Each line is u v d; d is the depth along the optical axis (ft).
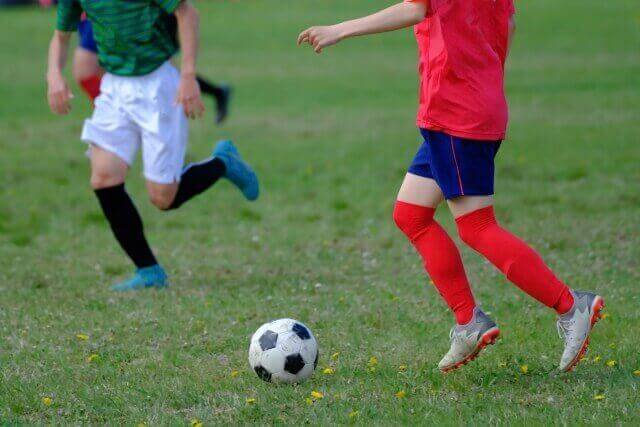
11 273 72.90
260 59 223.30
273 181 110.63
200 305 61.31
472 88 42.83
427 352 50.03
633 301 58.75
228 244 82.89
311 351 45.73
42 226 92.73
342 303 61.21
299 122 148.05
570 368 43.50
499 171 110.32
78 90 183.32
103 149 65.31
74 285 68.85
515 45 228.63
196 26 63.57
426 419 39.27
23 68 212.84
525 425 37.65
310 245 81.56
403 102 164.86
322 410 40.96
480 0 43.16
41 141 135.23
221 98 111.04
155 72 64.75
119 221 66.23
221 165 69.72
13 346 53.31
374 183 108.37
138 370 48.39
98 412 42.22
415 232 45.19
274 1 331.98
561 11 273.95
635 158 114.52
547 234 81.15
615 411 39.06
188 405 43.21
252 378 46.57
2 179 112.27
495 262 43.70
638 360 46.57
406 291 64.39
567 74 187.01
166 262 76.23
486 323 43.70
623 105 152.87
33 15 310.86
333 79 193.77
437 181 43.75
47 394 44.80
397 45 243.81
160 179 65.21
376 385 44.45
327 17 290.56
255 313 59.31
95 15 63.10
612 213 89.35
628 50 214.90
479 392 42.91
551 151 120.16
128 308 61.00
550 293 42.88
